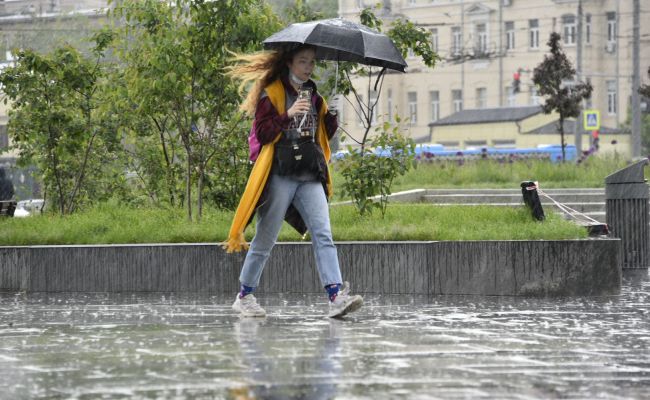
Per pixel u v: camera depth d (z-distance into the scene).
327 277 12.14
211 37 19.47
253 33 19.53
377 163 19.08
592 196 29.92
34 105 24.20
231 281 16.50
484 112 112.75
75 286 17.20
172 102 20.19
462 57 110.50
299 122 12.10
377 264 15.95
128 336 10.46
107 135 24.92
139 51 20.20
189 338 10.23
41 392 7.56
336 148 21.84
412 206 20.94
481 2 119.38
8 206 24.11
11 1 102.88
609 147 106.56
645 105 82.25
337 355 9.10
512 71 118.56
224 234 17.25
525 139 107.31
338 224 18.36
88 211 24.20
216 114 20.23
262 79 12.09
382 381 7.88
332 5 124.06
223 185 22.45
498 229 16.41
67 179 26.70
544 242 15.50
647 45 114.44
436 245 15.77
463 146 112.31
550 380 8.02
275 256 16.30
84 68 24.02
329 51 13.38
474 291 15.62
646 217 22.12
